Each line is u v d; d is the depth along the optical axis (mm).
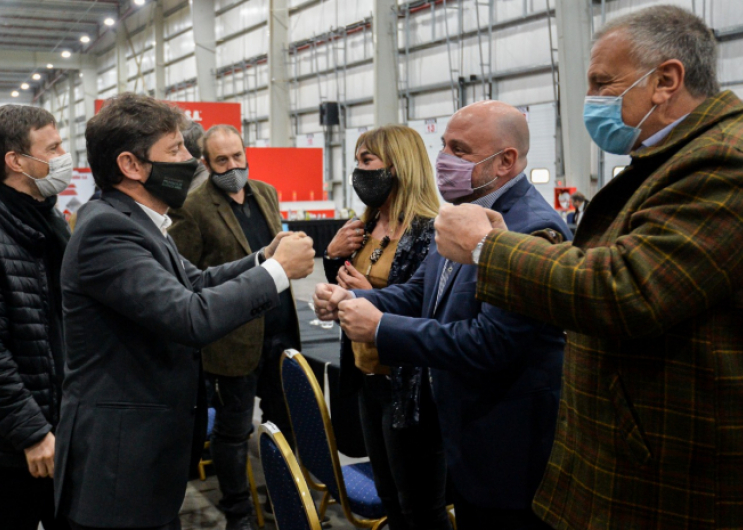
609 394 1034
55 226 1819
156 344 1366
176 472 1400
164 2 17406
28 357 1694
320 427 1980
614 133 1073
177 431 1392
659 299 905
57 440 1389
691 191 924
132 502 1333
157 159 1385
